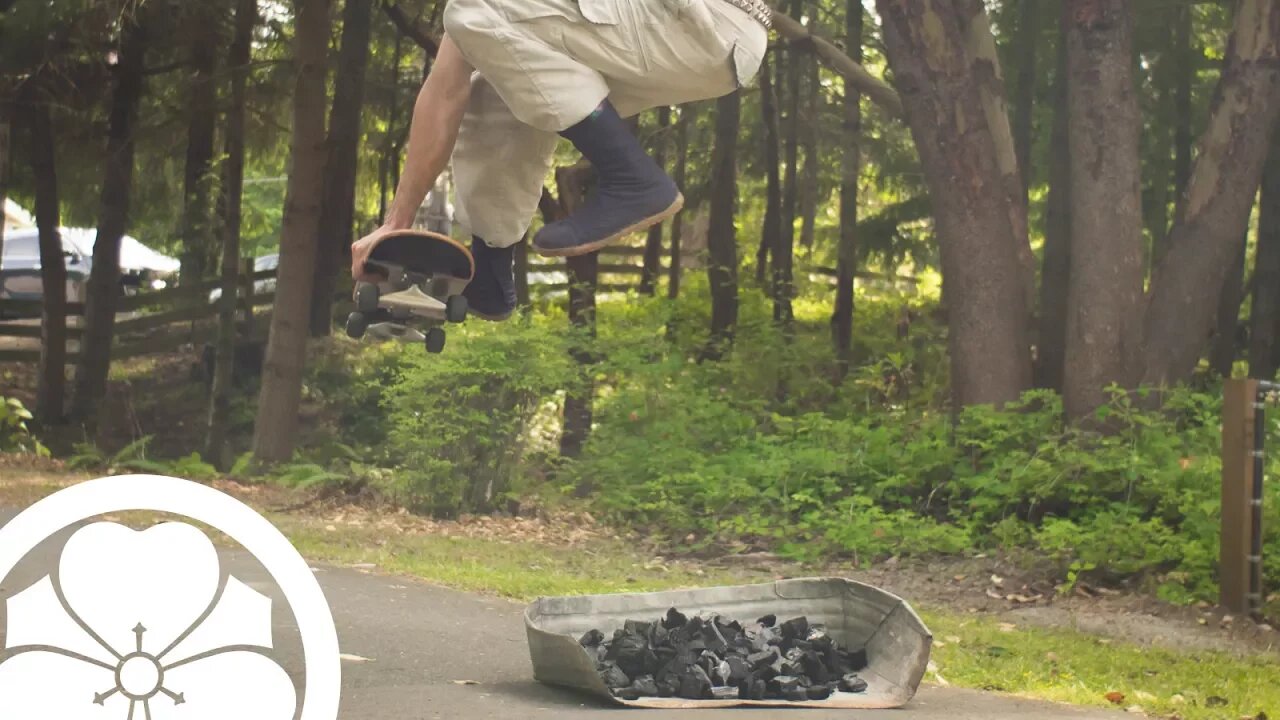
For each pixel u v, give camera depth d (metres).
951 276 11.42
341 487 12.15
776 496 10.70
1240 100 10.87
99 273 19.64
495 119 3.23
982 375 11.29
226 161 20.83
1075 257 10.92
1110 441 10.17
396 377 11.81
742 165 22.45
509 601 6.79
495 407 11.34
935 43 11.21
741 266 23.39
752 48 3.00
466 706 3.98
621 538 10.76
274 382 15.04
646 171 2.98
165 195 22.41
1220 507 8.87
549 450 12.53
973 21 11.83
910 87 11.34
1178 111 17.44
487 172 3.24
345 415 18.41
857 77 14.03
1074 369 10.83
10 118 18.38
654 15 2.90
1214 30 18.19
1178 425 11.37
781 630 4.72
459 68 3.07
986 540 9.96
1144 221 18.22
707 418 12.77
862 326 22.44
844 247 18.55
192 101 19.48
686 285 25.23
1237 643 7.36
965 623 7.37
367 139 22.02
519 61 2.89
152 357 22.47
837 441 11.71
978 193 11.27
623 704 4.02
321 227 20.38
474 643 5.32
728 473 11.40
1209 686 5.80
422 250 3.04
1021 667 5.81
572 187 15.29
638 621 4.68
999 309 11.27
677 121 20.22
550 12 2.88
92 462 14.58
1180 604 8.25
